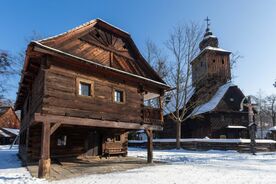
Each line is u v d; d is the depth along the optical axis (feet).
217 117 110.32
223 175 37.60
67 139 55.57
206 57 126.93
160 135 140.67
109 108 46.88
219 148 90.58
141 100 54.39
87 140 59.36
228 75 126.72
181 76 101.24
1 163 51.75
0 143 158.30
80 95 42.45
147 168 45.14
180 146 99.09
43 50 37.27
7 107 175.42
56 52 38.34
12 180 32.65
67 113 39.81
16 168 43.98
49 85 38.45
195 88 121.19
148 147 53.72
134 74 53.67
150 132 54.29
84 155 58.18
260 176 36.86
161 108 58.95
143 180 33.09
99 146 61.62
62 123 38.91
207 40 134.00
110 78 48.57
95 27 49.49
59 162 50.60
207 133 110.22
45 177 34.83
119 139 66.59
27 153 49.90
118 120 47.91
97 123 44.01
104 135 62.34
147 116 54.49
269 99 210.59
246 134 110.63
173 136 130.00
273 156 70.95
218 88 123.03
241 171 42.04
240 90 115.85
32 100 50.19
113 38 52.85
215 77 124.88
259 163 54.95
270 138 131.75
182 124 127.95
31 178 33.73
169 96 119.55
